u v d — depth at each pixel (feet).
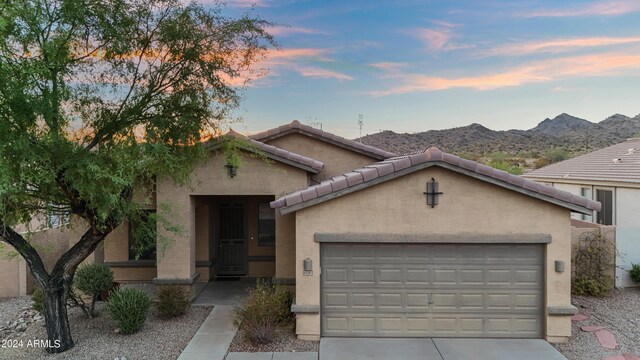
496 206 31.68
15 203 26.22
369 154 52.47
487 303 32.22
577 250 43.16
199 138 33.78
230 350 29.89
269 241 52.60
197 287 46.83
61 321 29.99
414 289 32.42
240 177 40.14
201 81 32.53
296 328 31.89
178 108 32.14
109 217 29.78
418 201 31.91
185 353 29.27
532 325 32.07
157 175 34.96
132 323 32.73
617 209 61.57
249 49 33.40
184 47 31.83
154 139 30.50
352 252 32.60
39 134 26.22
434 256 32.45
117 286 39.99
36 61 25.03
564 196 30.68
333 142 52.19
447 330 32.35
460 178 31.78
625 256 44.09
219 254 52.47
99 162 26.78
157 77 32.22
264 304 32.45
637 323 34.55
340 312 32.53
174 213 39.47
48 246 42.93
